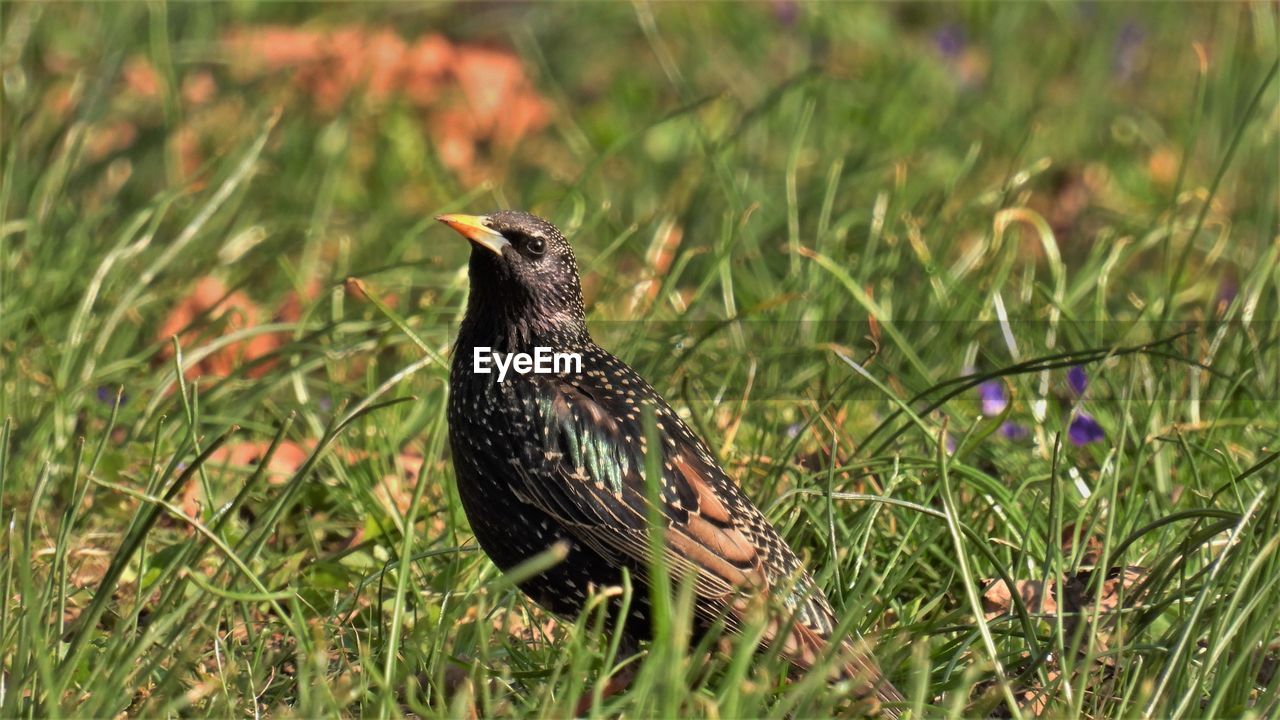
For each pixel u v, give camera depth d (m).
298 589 6.78
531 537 6.22
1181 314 10.26
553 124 13.41
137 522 6.05
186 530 7.49
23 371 8.26
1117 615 6.12
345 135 11.50
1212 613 5.90
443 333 8.81
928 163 12.24
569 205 10.76
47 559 6.96
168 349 9.40
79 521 7.10
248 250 10.37
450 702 5.92
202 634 5.54
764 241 10.56
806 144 12.51
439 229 11.36
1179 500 7.27
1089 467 7.88
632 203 11.91
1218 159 12.14
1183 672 5.59
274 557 7.06
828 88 13.12
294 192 11.50
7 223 9.55
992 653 5.42
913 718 5.21
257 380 8.36
